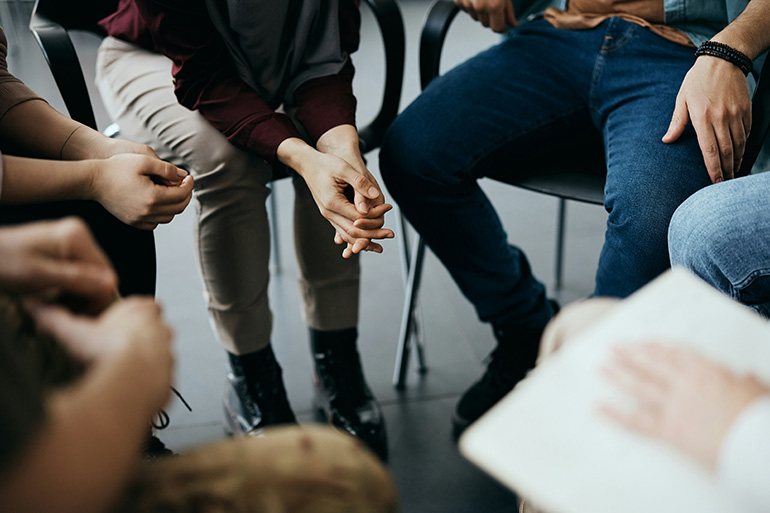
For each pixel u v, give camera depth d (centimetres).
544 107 118
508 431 43
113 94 118
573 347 47
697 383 41
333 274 120
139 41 118
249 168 107
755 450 37
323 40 111
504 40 129
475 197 118
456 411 131
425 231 122
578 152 120
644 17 116
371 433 123
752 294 83
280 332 156
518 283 128
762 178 85
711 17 112
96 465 36
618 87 113
